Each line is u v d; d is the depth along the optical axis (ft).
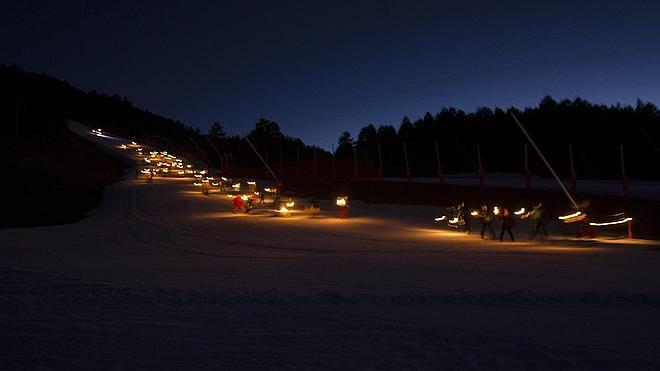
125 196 206.69
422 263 56.49
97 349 26.86
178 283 44.78
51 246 79.10
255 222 118.73
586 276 46.32
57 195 185.78
